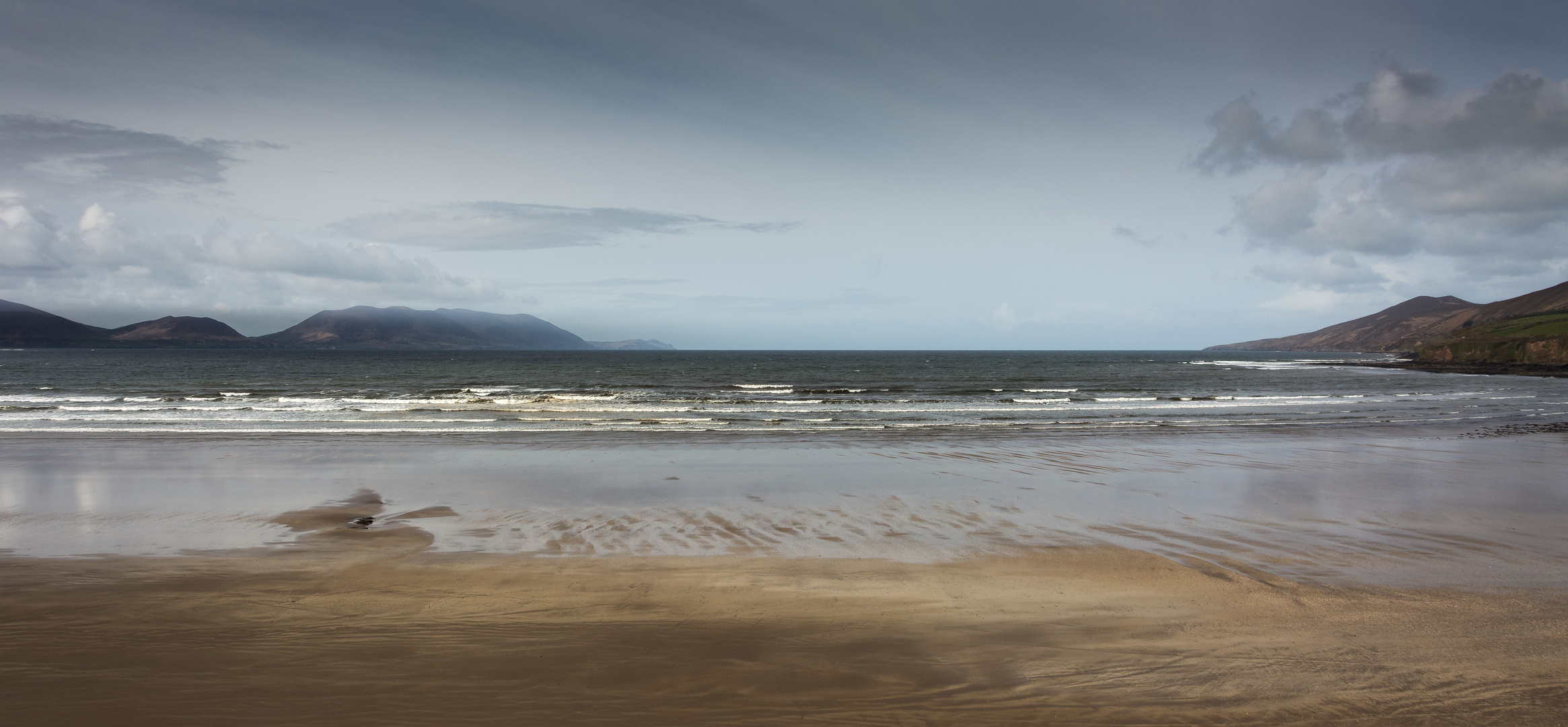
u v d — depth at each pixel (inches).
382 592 238.5
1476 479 488.1
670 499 414.9
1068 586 253.6
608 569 270.7
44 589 237.0
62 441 651.5
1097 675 175.8
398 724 148.4
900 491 442.9
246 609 219.5
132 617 210.1
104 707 153.5
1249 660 185.6
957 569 275.1
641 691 164.4
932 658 185.8
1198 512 383.2
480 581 253.1
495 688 165.2
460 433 738.2
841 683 169.9
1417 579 262.8
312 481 470.3
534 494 429.7
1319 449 637.3
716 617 216.1
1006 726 151.0
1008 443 676.1
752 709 156.6
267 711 153.0
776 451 618.8
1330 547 310.5
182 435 700.7
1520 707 157.9
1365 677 174.9
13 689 160.9
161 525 344.2
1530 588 252.4
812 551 302.7
